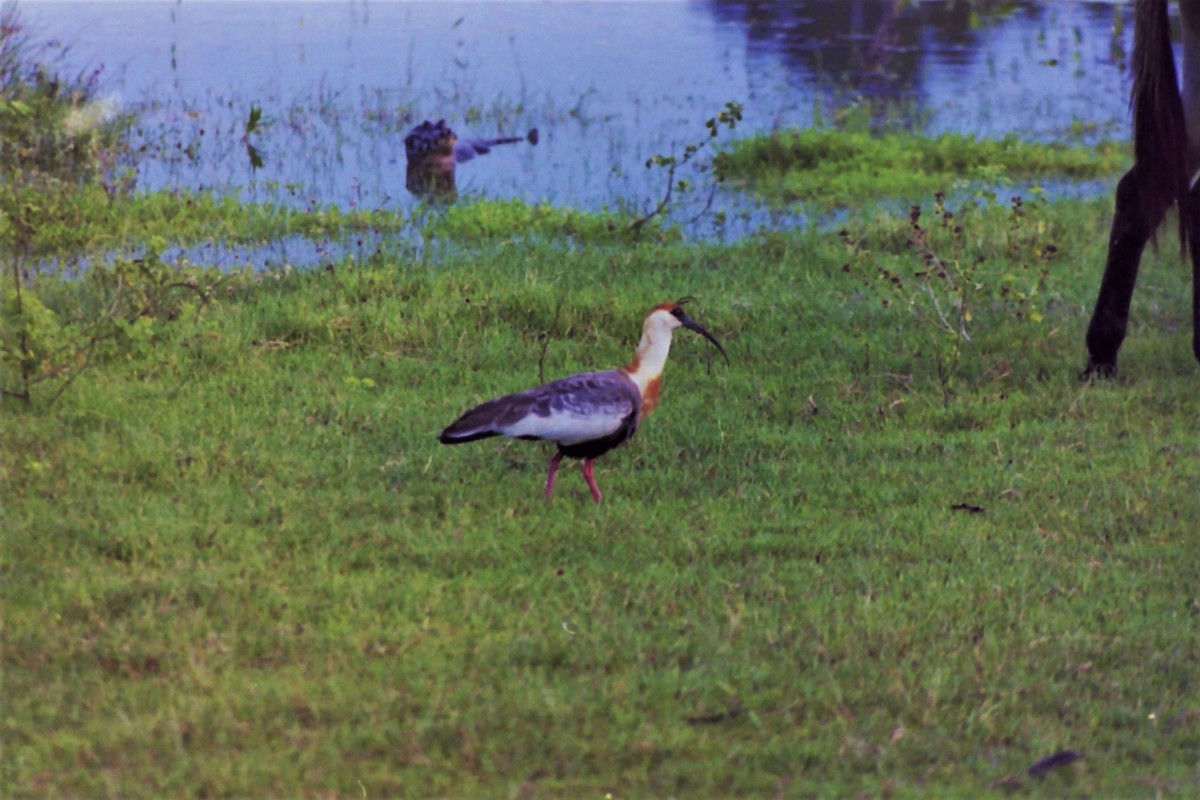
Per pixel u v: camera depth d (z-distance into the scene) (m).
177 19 42.78
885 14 41.62
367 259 17.53
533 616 9.05
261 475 11.30
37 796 6.96
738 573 9.79
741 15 42.88
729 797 7.20
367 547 10.03
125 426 11.88
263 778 7.16
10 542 9.76
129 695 7.91
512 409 10.35
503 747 7.56
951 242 18.55
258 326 14.87
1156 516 11.00
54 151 22.22
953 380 14.09
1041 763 7.54
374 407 12.74
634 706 8.00
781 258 18.25
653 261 17.98
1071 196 21.89
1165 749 7.86
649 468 11.95
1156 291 17.00
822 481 11.66
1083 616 9.33
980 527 10.75
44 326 12.57
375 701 7.94
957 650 8.79
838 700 8.13
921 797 7.17
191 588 9.23
